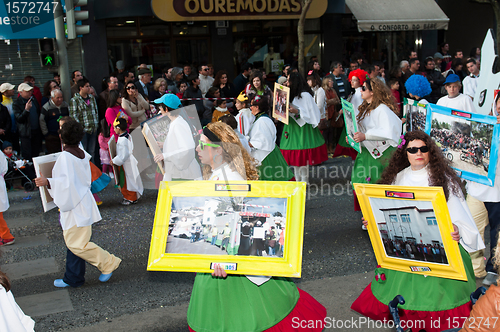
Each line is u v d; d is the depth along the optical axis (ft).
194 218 8.97
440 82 35.47
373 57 51.21
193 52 45.52
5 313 6.61
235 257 8.67
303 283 14.56
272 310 9.36
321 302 13.21
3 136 28.12
